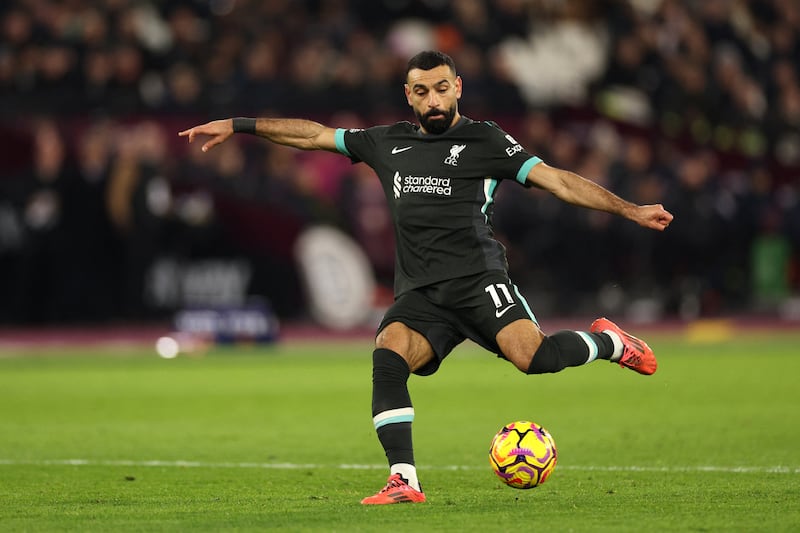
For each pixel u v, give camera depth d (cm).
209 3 8412
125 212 7250
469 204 2300
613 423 3697
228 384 5081
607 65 8919
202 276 7444
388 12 8638
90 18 7694
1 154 7306
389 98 8006
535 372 2288
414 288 2320
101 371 5731
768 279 8475
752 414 3894
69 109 7569
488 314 2284
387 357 2256
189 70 7750
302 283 7625
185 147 7594
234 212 7488
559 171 2259
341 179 7762
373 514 2044
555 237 7919
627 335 2456
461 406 4250
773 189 8881
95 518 2050
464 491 2419
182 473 2738
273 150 7638
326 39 8294
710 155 8881
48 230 7275
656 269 8188
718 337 7788
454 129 2316
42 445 3275
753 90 9444
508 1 8706
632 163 8088
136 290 7331
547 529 1866
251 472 2755
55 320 7388
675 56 9206
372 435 3491
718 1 9594
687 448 3105
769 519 1972
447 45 8550
